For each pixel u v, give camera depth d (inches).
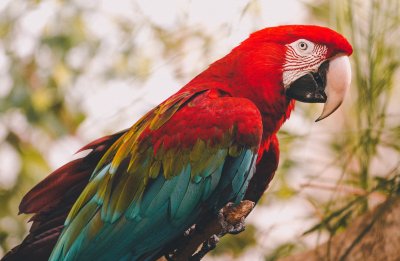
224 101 250.2
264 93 262.1
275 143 268.8
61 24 388.2
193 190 244.8
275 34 267.0
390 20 276.2
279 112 265.9
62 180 248.5
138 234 243.8
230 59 264.4
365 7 277.7
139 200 244.4
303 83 266.4
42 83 390.6
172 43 340.8
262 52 264.1
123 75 371.9
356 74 276.8
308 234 290.2
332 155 306.8
